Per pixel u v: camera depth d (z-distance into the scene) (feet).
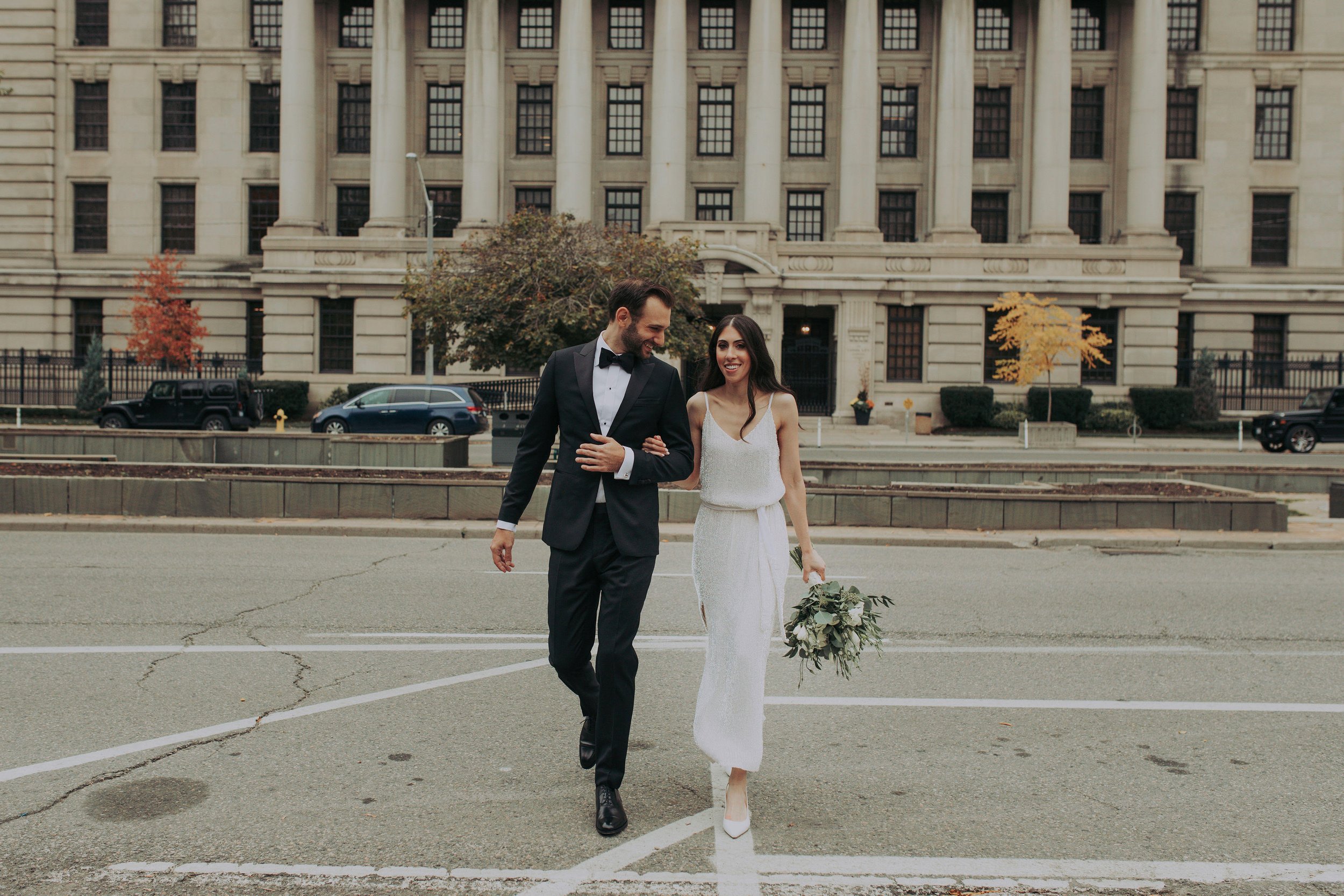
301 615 26.32
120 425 100.53
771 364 13.99
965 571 35.73
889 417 126.41
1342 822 13.70
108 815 13.42
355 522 44.19
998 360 126.21
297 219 133.08
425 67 138.21
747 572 13.56
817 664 13.48
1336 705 19.20
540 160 138.62
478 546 40.42
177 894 11.30
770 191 131.64
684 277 79.41
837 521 45.24
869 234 130.11
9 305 140.56
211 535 42.45
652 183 132.77
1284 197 141.28
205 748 16.08
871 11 130.62
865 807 14.10
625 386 13.70
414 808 13.84
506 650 22.79
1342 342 139.23
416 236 138.21
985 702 19.31
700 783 14.99
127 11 141.90
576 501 13.75
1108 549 41.14
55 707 18.08
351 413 96.12
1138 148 131.75
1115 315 129.08
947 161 132.16
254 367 136.77
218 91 142.00
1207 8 139.54
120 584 30.35
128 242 142.82
